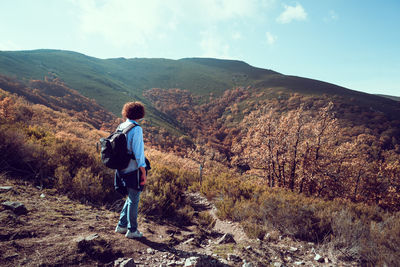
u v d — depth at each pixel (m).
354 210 4.92
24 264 1.83
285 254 3.00
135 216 2.86
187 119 142.25
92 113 98.81
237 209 4.65
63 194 3.92
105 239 2.61
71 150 5.25
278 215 3.93
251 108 137.38
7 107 23.72
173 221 4.23
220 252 2.91
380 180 19.42
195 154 43.00
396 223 3.37
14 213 2.64
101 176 4.85
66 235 2.49
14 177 3.96
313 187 16.91
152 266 2.32
